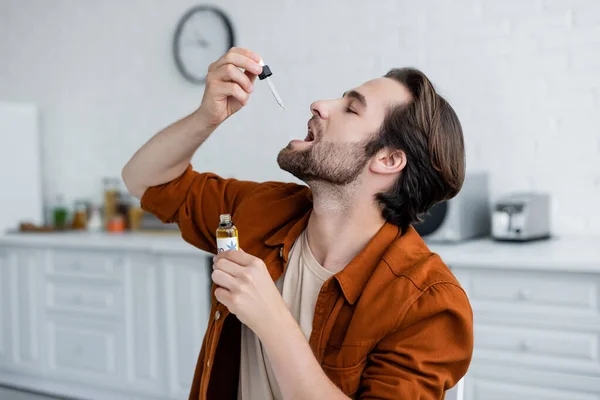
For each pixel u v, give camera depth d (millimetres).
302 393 1005
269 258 1230
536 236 2541
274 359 1012
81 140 3914
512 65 2719
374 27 2990
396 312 1057
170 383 2969
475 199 2645
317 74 3148
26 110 3783
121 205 3605
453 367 1071
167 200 1430
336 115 1201
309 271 1204
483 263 2230
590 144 2604
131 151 3750
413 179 1204
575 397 2123
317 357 1118
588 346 2102
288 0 3199
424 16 2873
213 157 3438
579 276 2105
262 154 3309
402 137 1183
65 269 3285
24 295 3428
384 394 1019
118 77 3756
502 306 2238
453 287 1083
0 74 4184
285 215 1293
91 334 3215
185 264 2895
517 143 2732
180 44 3516
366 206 1207
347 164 1180
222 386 1229
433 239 2537
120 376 3127
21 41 4082
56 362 3340
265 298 1014
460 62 2814
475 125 2805
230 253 1059
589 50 2576
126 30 3707
